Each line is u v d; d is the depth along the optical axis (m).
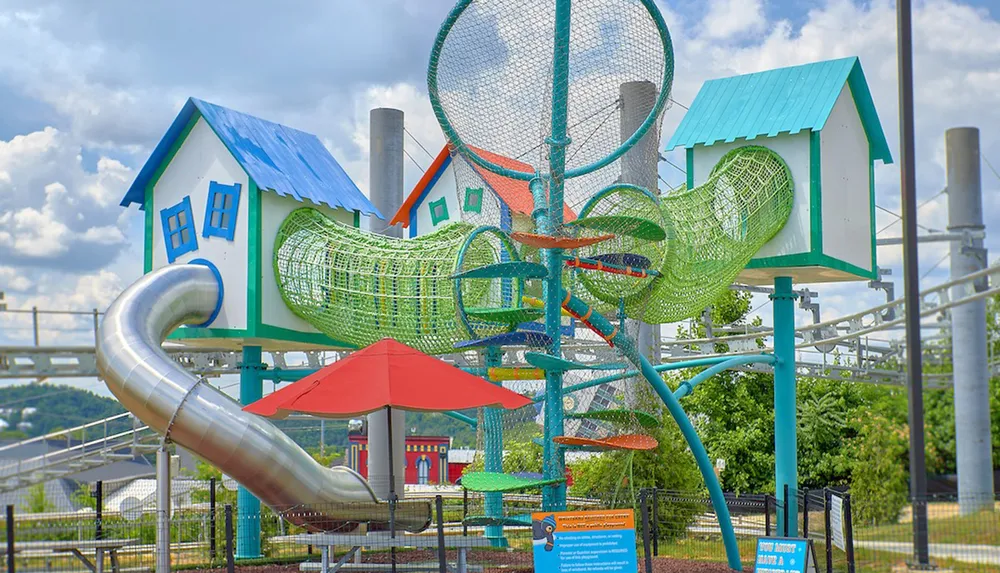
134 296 19.47
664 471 22.22
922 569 13.06
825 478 34.12
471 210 19.95
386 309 20.03
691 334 34.44
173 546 21.05
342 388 14.83
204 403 18.03
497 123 15.26
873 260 22.69
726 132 20.91
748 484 34.12
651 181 16.03
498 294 18.86
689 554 20.25
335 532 17.86
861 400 32.84
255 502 21.66
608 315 18.06
